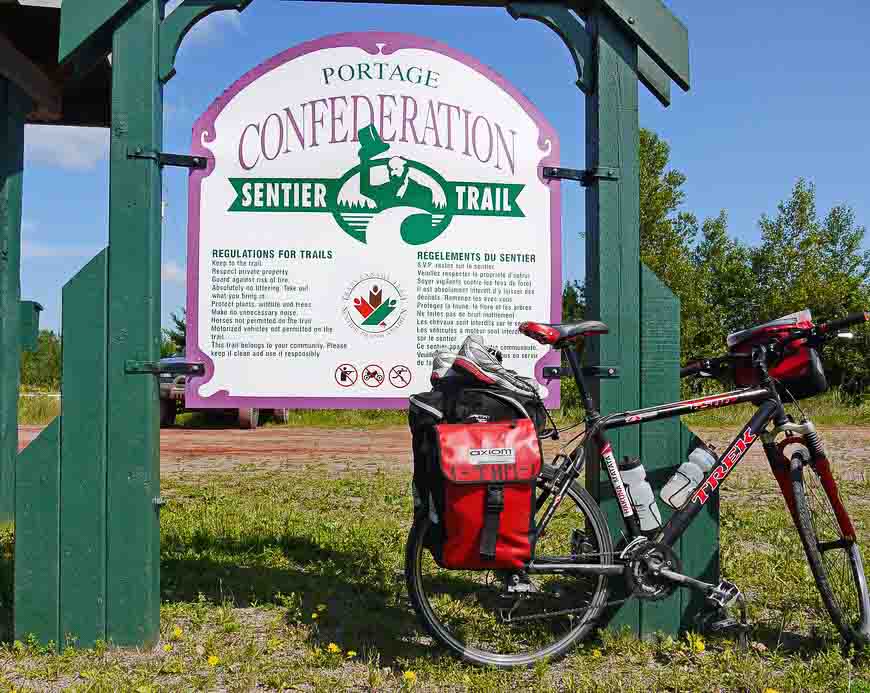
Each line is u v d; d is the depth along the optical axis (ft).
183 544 18.89
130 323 12.46
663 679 11.41
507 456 10.85
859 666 11.89
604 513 13.24
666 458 13.32
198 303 13.52
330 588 15.51
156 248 12.82
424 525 11.82
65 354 12.39
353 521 22.03
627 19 13.34
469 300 13.92
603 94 13.52
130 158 12.55
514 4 13.48
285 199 13.65
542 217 14.02
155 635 12.50
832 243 161.48
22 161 21.67
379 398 13.76
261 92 13.64
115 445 12.41
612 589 12.88
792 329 12.60
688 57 13.51
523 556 10.97
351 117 13.76
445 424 11.26
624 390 13.39
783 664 11.96
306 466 35.42
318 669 11.70
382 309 13.76
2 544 18.34
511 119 14.03
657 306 13.51
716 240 149.18
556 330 12.30
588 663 12.13
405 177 13.82
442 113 13.91
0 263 21.24
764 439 13.03
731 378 13.53
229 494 27.09
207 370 13.56
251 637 12.92
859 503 25.03
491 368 12.19
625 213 13.55
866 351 98.78
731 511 23.34
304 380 13.66
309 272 13.67
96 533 12.37
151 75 12.61
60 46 12.43
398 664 11.87
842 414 66.18
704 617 13.08
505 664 11.89
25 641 12.24
